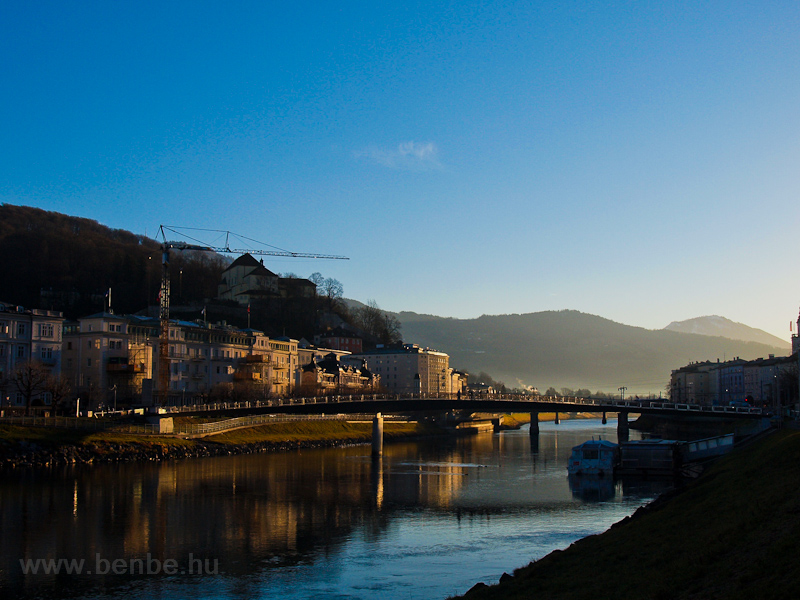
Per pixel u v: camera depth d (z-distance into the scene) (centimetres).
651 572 3897
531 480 11225
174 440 13750
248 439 15900
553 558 4903
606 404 17150
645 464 11669
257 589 5128
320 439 18312
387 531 7119
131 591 5069
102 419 13412
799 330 15425
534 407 16562
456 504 8762
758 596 2983
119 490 9119
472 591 4403
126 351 17325
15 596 4941
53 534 6638
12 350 14375
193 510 7975
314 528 7212
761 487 5453
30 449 11094
